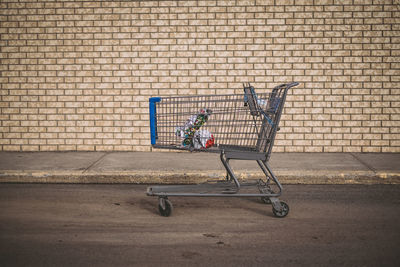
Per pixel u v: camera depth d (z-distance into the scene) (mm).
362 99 7570
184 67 7680
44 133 7891
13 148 7922
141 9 7625
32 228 4082
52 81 7797
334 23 7477
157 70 7711
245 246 3615
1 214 4523
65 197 5242
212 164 6590
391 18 7414
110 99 7789
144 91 7750
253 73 7629
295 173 5945
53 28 7711
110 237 3838
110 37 7688
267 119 4637
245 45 7598
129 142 7852
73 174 5988
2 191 5535
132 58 7711
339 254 3438
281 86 4645
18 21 7715
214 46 7629
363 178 5887
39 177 6008
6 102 7863
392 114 7559
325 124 7652
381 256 3398
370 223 4219
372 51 7484
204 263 3262
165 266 3209
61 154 7566
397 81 7500
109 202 5031
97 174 5984
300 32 7523
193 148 4742
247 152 4637
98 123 7844
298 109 7652
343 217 4414
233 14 7562
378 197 5199
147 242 3715
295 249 3547
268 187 5020
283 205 4430
